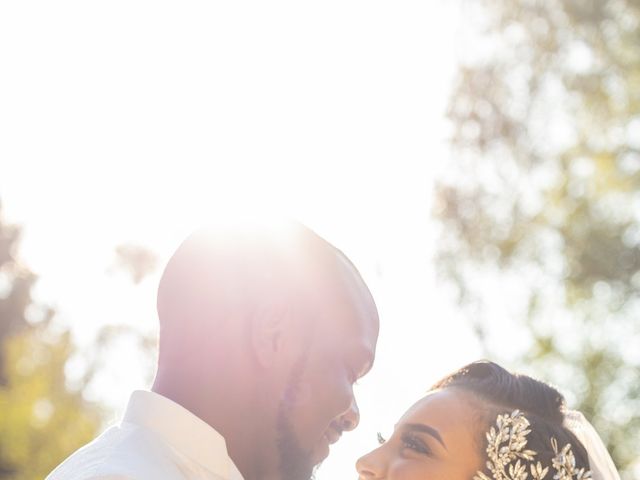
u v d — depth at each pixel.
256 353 3.18
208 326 3.17
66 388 18.48
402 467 3.86
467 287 13.98
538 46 14.10
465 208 14.25
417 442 3.91
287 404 3.20
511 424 3.88
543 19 14.05
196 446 3.05
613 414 13.98
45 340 18.89
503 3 14.18
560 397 4.09
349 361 3.32
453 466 3.86
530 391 4.03
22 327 24.05
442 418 3.92
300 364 3.22
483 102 14.27
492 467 3.84
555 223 14.55
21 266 25.03
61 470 3.00
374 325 3.43
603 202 14.59
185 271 3.22
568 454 3.88
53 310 20.92
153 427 3.05
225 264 3.21
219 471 3.07
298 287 3.25
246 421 3.17
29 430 17.66
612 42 13.97
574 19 13.85
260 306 3.20
